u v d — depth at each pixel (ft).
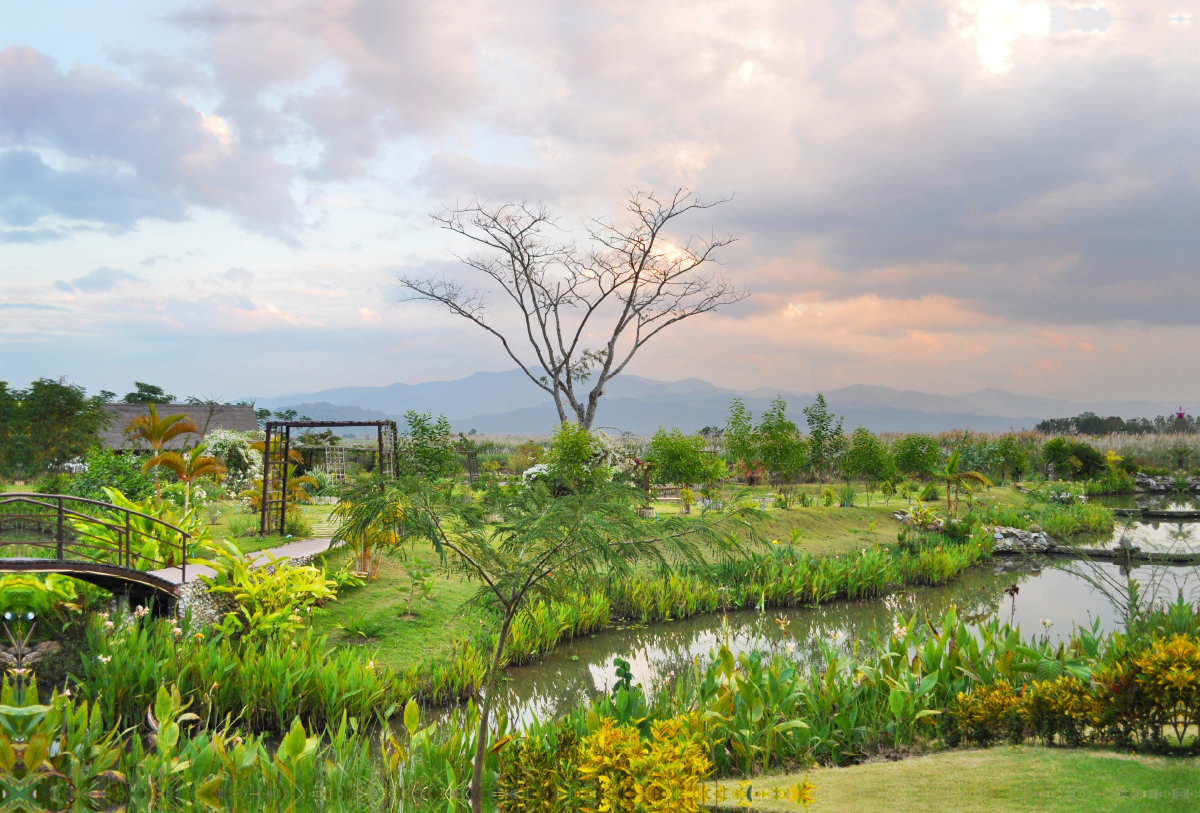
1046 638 27.37
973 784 17.28
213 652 28.50
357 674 28.86
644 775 15.74
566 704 33.01
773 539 61.77
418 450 74.23
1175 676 18.74
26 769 15.64
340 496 19.66
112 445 122.31
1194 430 177.37
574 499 17.79
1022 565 67.10
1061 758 18.78
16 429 97.96
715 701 22.56
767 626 47.39
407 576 49.49
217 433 93.61
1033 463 140.36
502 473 121.80
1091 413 228.63
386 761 20.94
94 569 32.94
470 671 32.42
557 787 17.63
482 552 18.04
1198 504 110.52
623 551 17.78
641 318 105.19
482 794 19.34
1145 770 17.26
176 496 63.00
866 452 92.27
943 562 60.54
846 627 47.24
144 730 25.84
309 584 38.88
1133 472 138.92
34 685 18.62
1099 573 26.86
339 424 53.57
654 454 85.20
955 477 81.00
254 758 18.76
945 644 25.86
